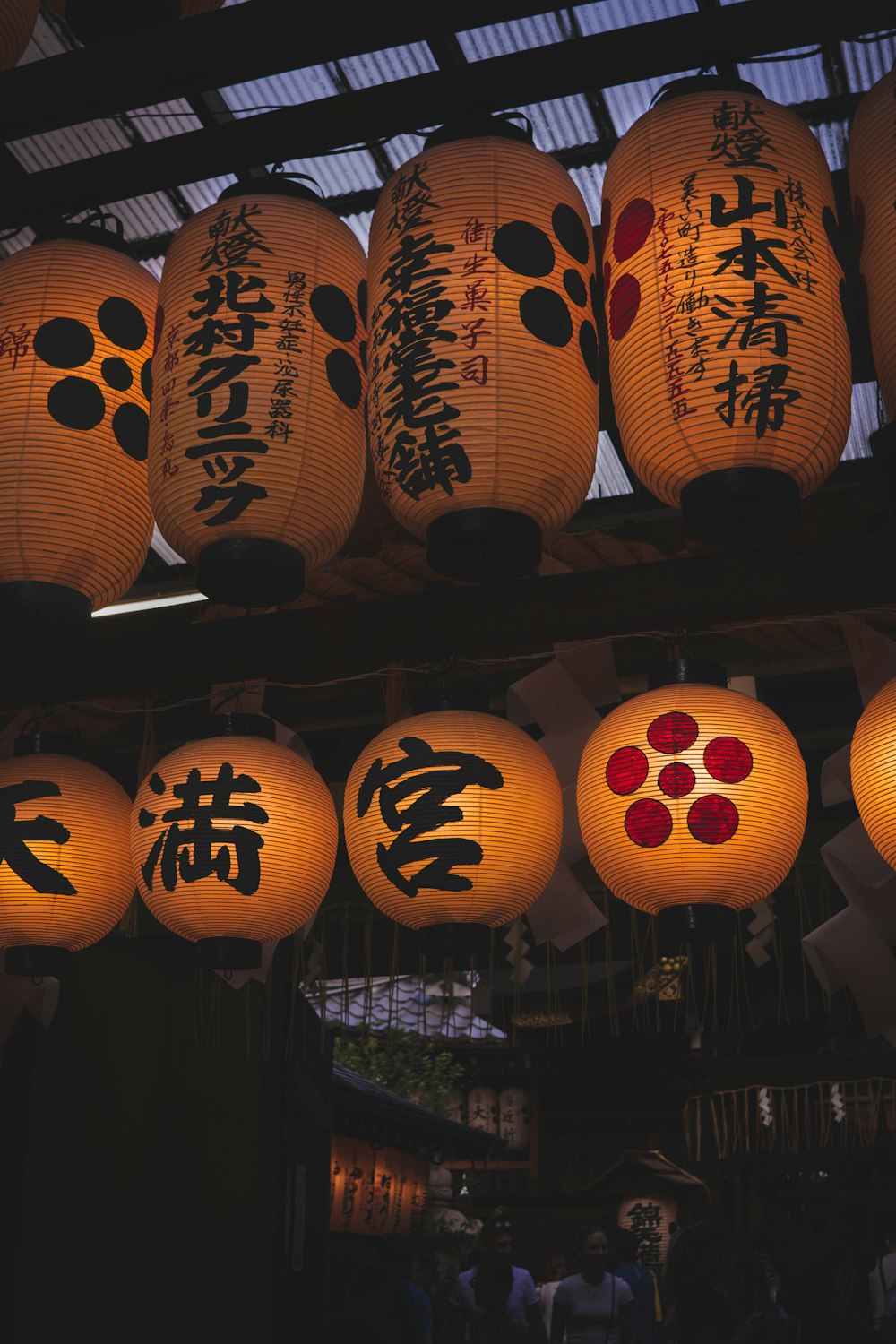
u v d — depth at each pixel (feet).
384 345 8.42
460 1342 30.71
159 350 8.98
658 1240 40.37
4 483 8.93
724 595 8.39
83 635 9.12
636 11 12.98
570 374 8.29
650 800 9.43
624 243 8.43
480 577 8.30
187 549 8.65
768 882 9.51
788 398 7.72
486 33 13.37
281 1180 17.30
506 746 9.87
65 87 9.34
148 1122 17.67
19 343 9.31
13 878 10.32
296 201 9.36
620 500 16.60
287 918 10.12
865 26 8.79
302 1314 19.10
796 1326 15.69
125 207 15.10
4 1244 16.81
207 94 13.94
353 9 8.93
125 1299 16.87
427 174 8.75
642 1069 54.75
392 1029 41.16
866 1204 15.24
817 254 8.18
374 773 9.88
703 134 8.41
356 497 8.96
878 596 8.14
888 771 8.96
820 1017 34.71
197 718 13.67
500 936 15.60
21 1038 17.53
